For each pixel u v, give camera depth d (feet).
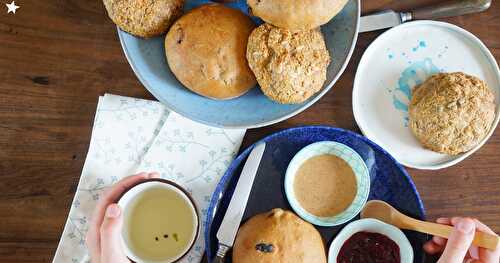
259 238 3.01
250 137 3.38
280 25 2.89
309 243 3.02
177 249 3.14
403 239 3.07
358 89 3.37
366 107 3.38
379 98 3.39
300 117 3.37
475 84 3.18
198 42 2.95
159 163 3.37
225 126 3.07
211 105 3.14
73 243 3.32
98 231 3.07
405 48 3.39
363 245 3.18
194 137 3.39
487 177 3.36
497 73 3.36
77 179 3.37
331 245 3.11
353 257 3.18
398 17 3.29
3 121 3.37
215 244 3.22
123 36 3.05
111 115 3.35
